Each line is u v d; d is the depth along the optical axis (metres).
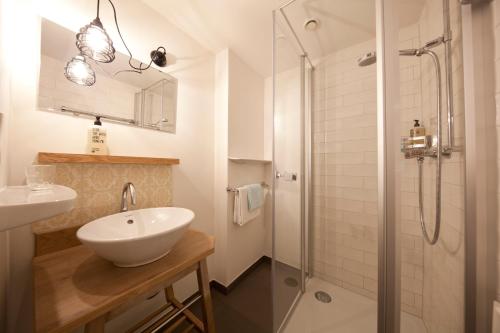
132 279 0.62
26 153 0.77
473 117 0.65
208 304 0.89
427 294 1.13
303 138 1.54
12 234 0.74
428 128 1.04
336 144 1.55
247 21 1.31
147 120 1.17
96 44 0.85
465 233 0.67
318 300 1.41
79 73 0.91
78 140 0.90
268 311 1.35
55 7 0.85
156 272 0.66
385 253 0.63
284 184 1.39
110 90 1.02
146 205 1.14
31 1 0.79
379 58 0.63
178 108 1.35
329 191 1.58
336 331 1.17
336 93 1.55
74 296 0.54
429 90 1.05
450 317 0.86
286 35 1.38
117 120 1.04
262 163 2.04
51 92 0.83
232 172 1.62
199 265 0.86
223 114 1.60
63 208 0.45
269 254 2.02
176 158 1.33
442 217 0.97
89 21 0.95
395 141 0.62
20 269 0.76
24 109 0.76
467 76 0.66
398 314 0.63
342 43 1.48
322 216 1.61
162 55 1.22
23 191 0.60
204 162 1.54
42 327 0.43
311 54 1.60
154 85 1.22
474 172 0.65
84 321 0.47
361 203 1.46
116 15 1.04
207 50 1.59
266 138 2.07
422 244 1.17
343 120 1.52
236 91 1.68
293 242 1.44
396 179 0.62
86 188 0.91
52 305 0.50
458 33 0.76
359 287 1.46
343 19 1.27
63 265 0.69
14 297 0.74
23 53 0.77
